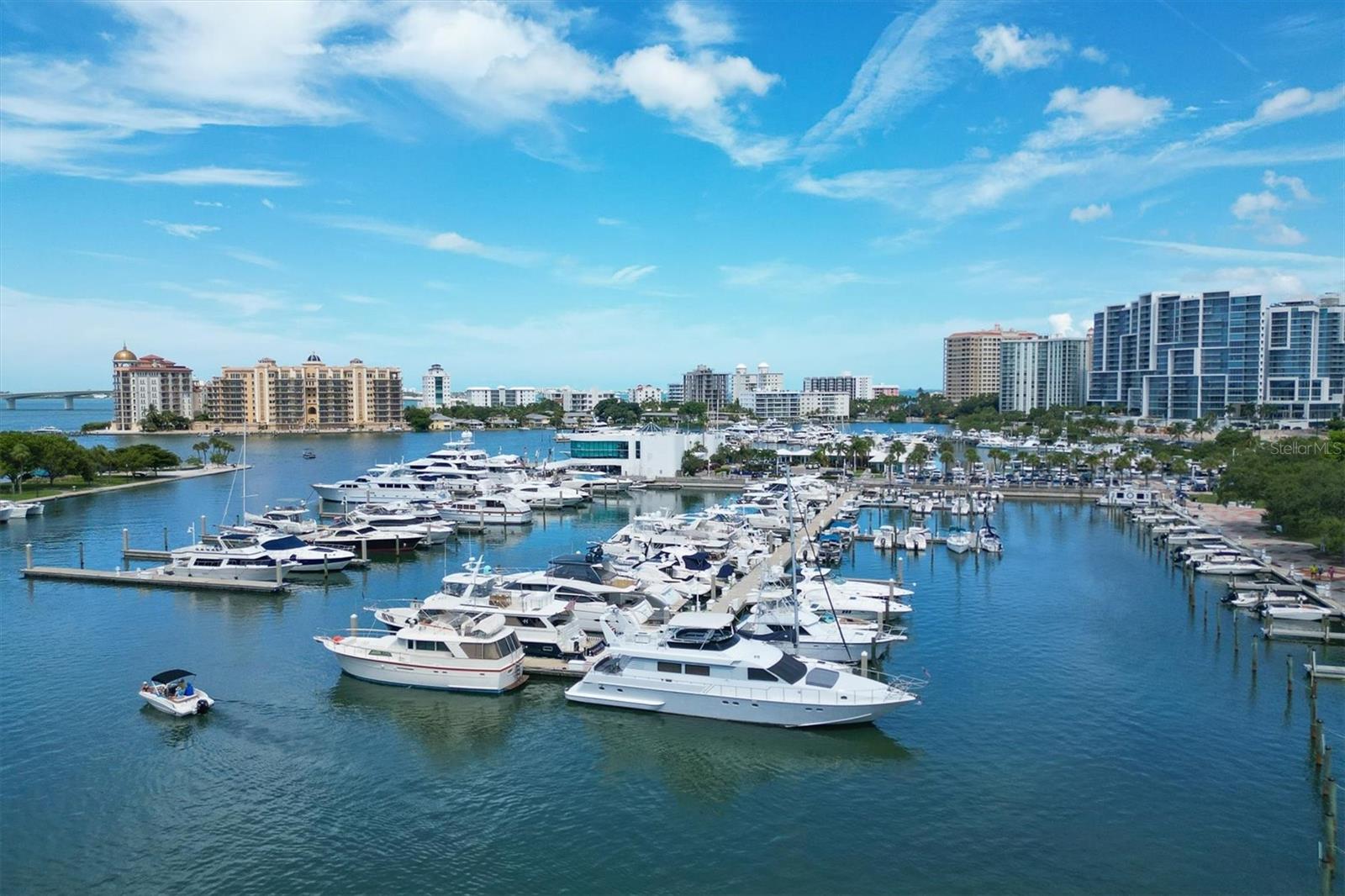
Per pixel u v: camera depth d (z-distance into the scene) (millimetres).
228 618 70375
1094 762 43719
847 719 47094
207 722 48531
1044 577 86688
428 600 60875
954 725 48188
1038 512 136625
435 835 37188
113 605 74625
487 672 52188
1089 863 34938
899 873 34344
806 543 97188
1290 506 96188
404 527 102375
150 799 39812
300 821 38188
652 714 49781
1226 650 61375
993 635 65000
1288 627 64625
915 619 69938
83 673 56062
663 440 178875
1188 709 50281
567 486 151625
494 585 66562
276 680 55156
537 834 37375
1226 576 86188
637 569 77750
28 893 32688
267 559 84625
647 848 36250
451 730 47750
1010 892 33094
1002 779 42031
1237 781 41719
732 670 48500
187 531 114750
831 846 36438
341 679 55344
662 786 41719
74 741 45812
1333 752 44438
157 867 34500
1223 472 138625
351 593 79625
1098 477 177375
